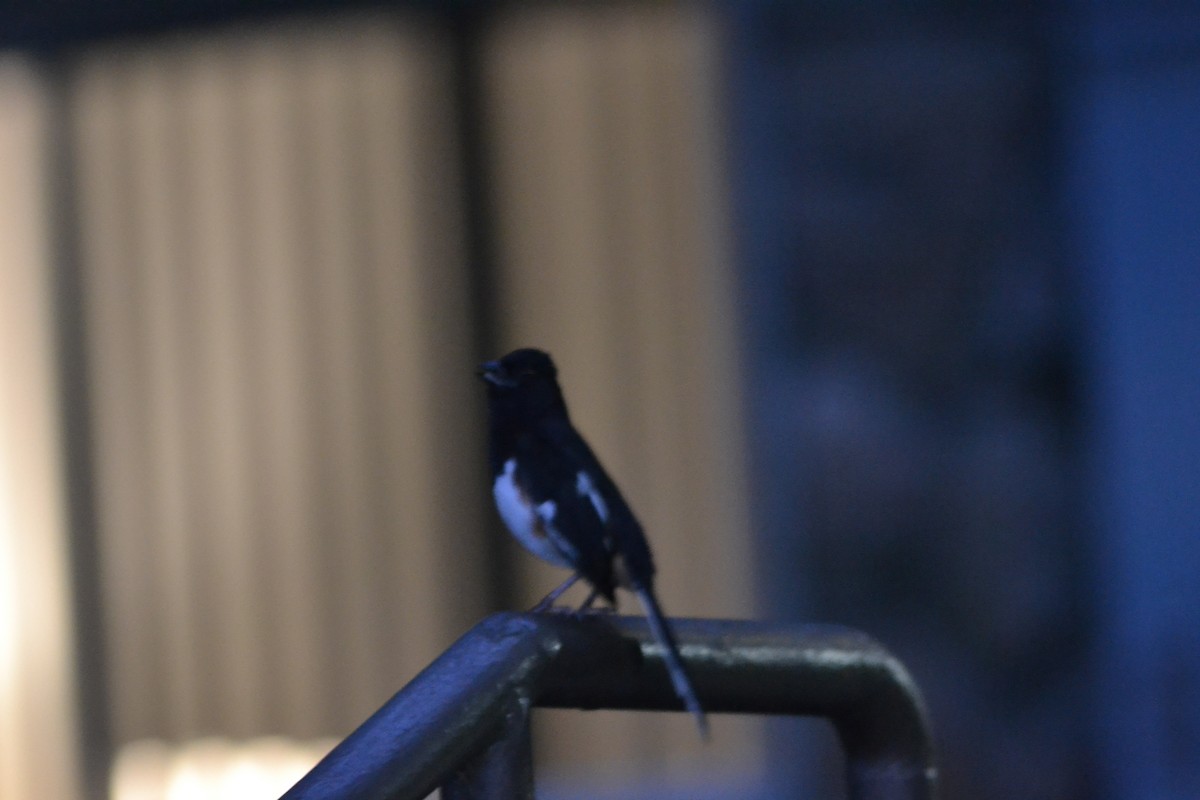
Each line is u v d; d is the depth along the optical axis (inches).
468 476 470.6
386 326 478.3
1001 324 392.8
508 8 467.2
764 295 401.7
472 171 472.1
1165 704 382.3
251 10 476.7
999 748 389.4
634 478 455.5
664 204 456.8
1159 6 382.0
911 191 395.9
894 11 395.5
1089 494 387.9
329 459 482.6
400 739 114.4
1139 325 385.1
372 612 476.1
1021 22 392.5
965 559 392.2
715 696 142.5
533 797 123.6
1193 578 382.0
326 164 483.2
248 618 485.4
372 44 477.7
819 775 397.7
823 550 397.1
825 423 397.4
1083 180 387.9
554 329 465.7
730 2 408.8
